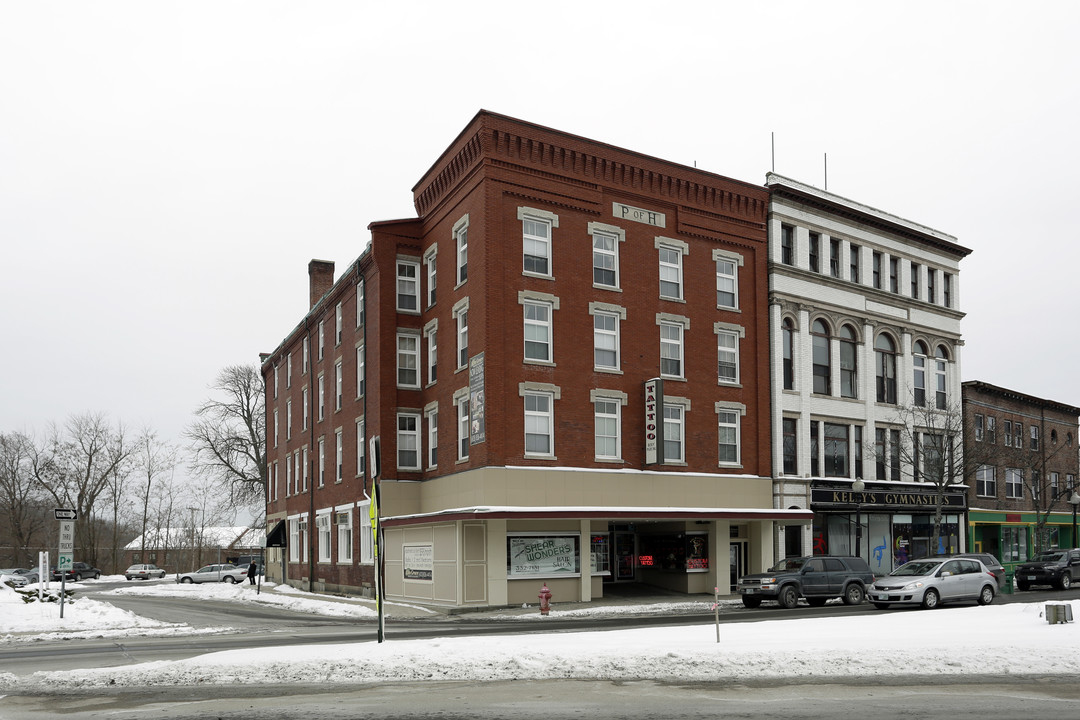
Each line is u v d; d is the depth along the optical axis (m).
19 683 14.84
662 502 36.28
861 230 45.53
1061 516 58.25
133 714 12.05
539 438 33.94
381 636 18.20
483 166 33.88
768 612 27.75
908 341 46.88
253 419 74.44
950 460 43.47
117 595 51.12
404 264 39.50
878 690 13.30
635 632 19.84
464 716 11.55
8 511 93.69
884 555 43.84
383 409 38.03
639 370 36.66
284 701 12.88
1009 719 11.08
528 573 32.44
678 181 38.69
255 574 62.53
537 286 34.50
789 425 41.19
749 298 40.56
